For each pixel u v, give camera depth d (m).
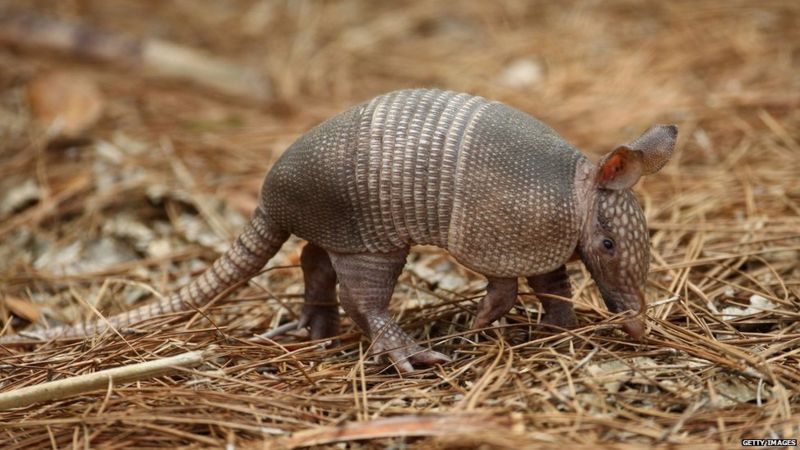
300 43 12.48
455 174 5.32
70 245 7.99
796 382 5.22
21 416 5.23
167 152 9.36
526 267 5.36
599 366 5.36
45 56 11.65
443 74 11.41
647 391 5.18
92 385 5.26
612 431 4.75
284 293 7.08
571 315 5.89
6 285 7.36
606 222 5.27
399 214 5.47
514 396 5.09
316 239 5.73
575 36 12.02
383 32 12.65
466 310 6.28
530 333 5.84
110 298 7.16
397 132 5.42
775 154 8.62
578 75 10.90
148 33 12.58
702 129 9.30
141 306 6.70
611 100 10.21
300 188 5.60
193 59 11.47
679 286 6.43
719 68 10.77
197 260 7.71
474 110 5.44
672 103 9.84
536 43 11.95
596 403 5.02
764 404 5.03
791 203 7.57
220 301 6.74
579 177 5.34
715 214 7.67
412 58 11.95
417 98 5.54
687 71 10.77
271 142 9.70
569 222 5.26
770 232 7.16
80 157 9.26
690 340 5.64
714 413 4.92
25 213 8.41
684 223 7.49
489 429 4.71
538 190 5.23
